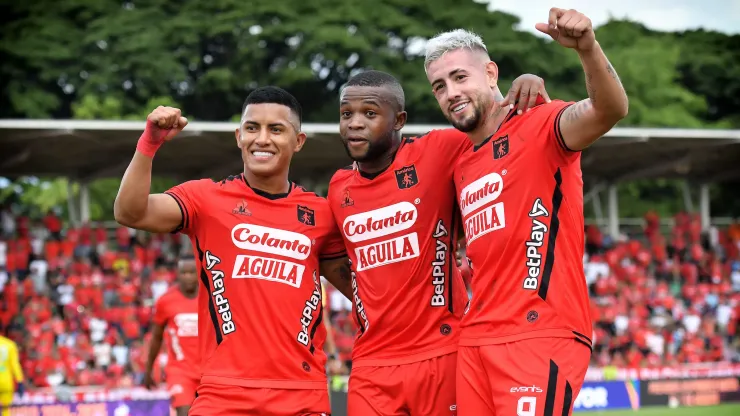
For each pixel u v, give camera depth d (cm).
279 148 755
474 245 730
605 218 4753
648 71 5228
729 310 3114
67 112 4597
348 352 2558
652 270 3331
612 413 2098
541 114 716
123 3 4825
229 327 743
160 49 4516
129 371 2514
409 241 775
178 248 3091
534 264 699
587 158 3033
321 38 4384
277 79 4450
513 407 682
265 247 752
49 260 2878
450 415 773
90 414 1719
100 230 3030
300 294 757
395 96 783
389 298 775
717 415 2059
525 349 690
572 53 4784
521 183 709
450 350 773
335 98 4594
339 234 807
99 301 2731
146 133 698
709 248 3456
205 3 4669
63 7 4647
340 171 817
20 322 2680
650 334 2862
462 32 752
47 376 2436
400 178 784
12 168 2833
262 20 4584
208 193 763
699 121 5134
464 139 786
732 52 5778
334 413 1738
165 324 1510
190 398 1466
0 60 4394
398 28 4650
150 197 732
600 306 2947
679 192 5097
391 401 779
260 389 734
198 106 4650
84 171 2923
